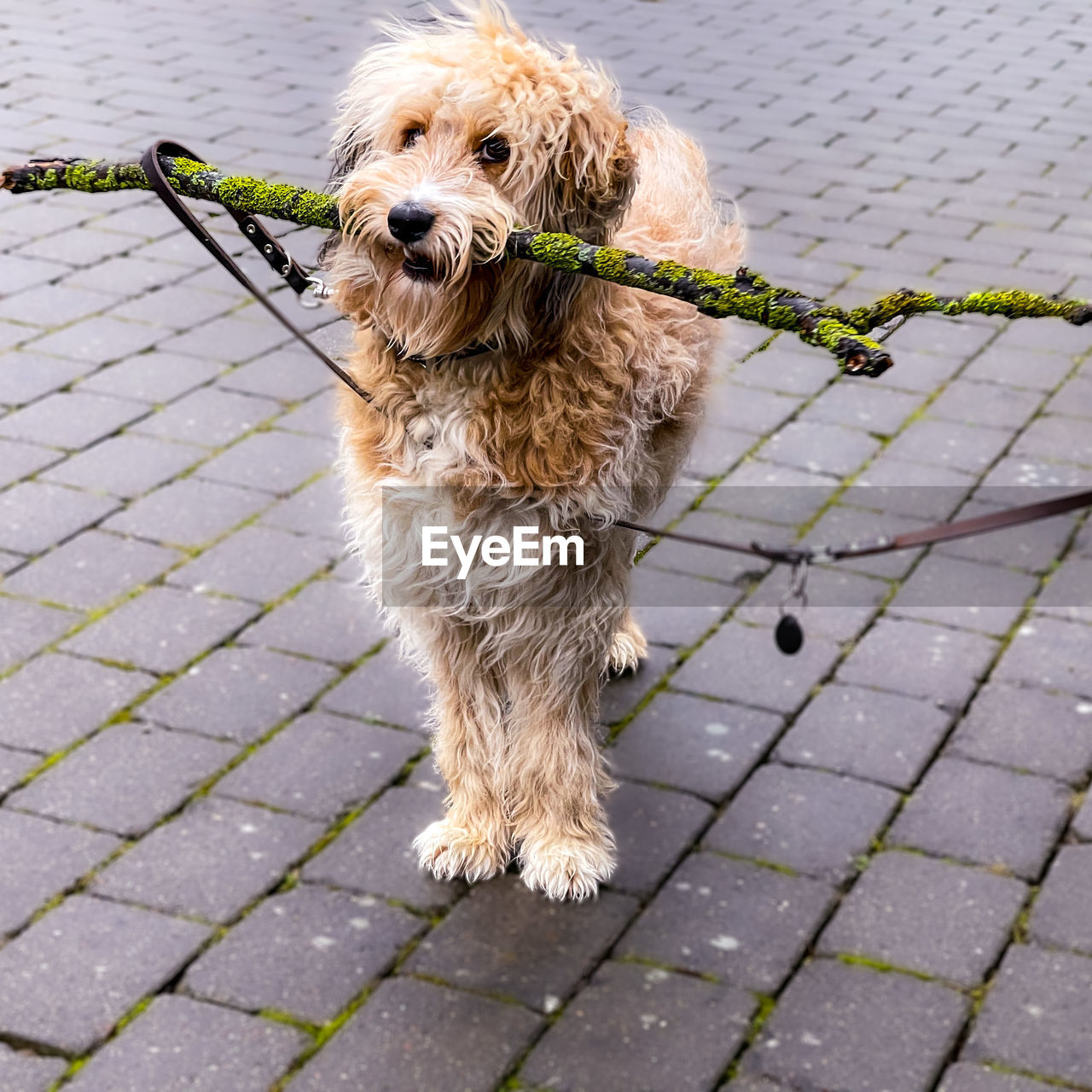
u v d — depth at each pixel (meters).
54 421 3.20
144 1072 2.06
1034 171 4.59
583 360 2.05
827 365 3.52
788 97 5.23
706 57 5.66
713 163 4.58
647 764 2.51
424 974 2.19
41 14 5.91
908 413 3.34
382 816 2.41
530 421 2.05
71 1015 2.12
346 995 2.16
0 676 2.59
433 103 1.95
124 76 5.15
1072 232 4.12
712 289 1.78
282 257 2.11
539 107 1.93
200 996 2.15
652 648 2.72
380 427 2.14
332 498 3.02
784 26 6.13
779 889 2.31
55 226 3.98
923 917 2.27
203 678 2.62
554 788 2.33
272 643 2.69
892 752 2.52
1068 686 2.63
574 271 1.89
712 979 2.19
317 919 2.26
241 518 2.96
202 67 5.31
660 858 2.36
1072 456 3.20
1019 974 2.19
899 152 4.73
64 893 2.27
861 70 5.57
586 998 2.17
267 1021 2.12
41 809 2.38
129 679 2.60
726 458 3.19
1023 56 5.81
